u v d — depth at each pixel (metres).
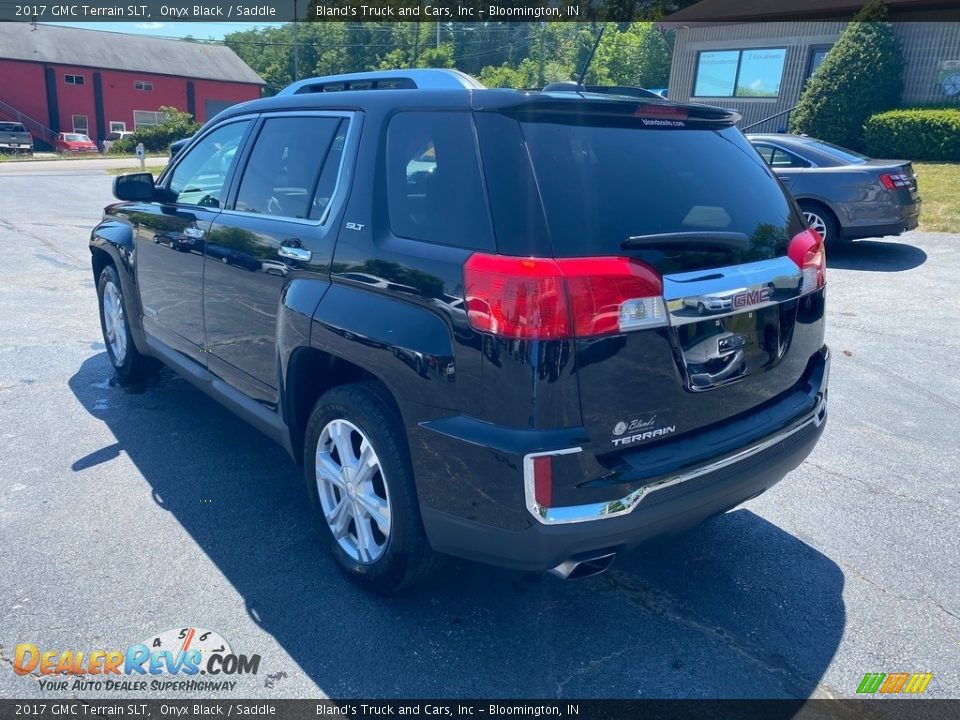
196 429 4.86
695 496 2.75
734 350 2.88
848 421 5.22
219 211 4.09
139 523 3.75
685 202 2.85
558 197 2.58
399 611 3.16
